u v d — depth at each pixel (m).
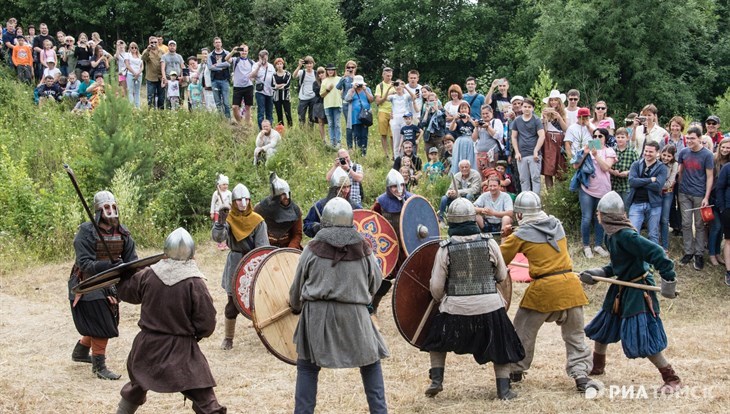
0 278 12.34
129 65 18.97
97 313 7.59
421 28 35.06
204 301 5.64
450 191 12.02
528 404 6.57
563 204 12.60
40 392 7.32
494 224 10.74
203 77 19.23
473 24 34.12
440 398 6.93
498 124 13.09
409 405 6.78
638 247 6.62
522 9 34.16
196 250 13.76
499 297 6.62
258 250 8.60
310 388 5.79
